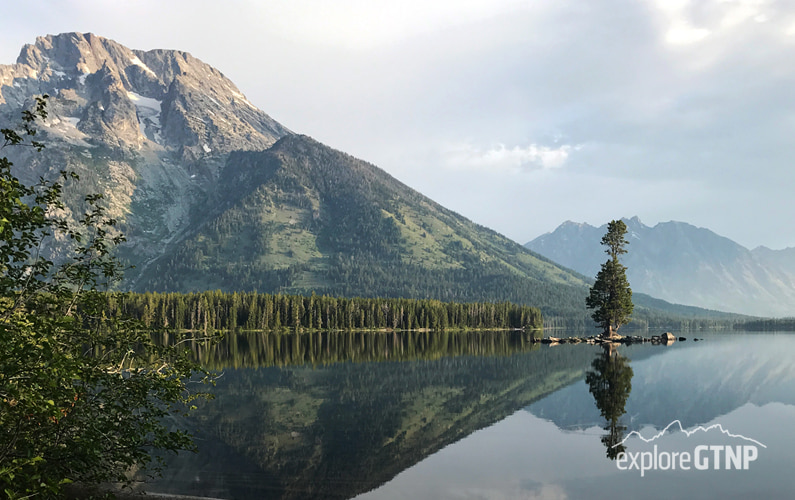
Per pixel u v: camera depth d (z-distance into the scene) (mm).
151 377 16859
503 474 26188
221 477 26016
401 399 48219
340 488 24500
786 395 47906
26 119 14414
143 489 23766
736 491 23438
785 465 27281
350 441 33062
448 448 31203
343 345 134750
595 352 99438
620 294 130500
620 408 42438
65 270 16172
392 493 23734
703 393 49156
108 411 16078
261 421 38969
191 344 132500
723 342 140750
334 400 47844
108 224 17172
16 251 14656
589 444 31734
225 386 56938
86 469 16016
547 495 23125
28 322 13609
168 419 39562
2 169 14062
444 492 23797
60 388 14047
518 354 97500
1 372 12180
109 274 16844
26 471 14203
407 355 99188
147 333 17312
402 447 31562
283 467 27734
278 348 122438
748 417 38656
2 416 13500
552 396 48312
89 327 17016
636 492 23422
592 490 23750
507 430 35500
